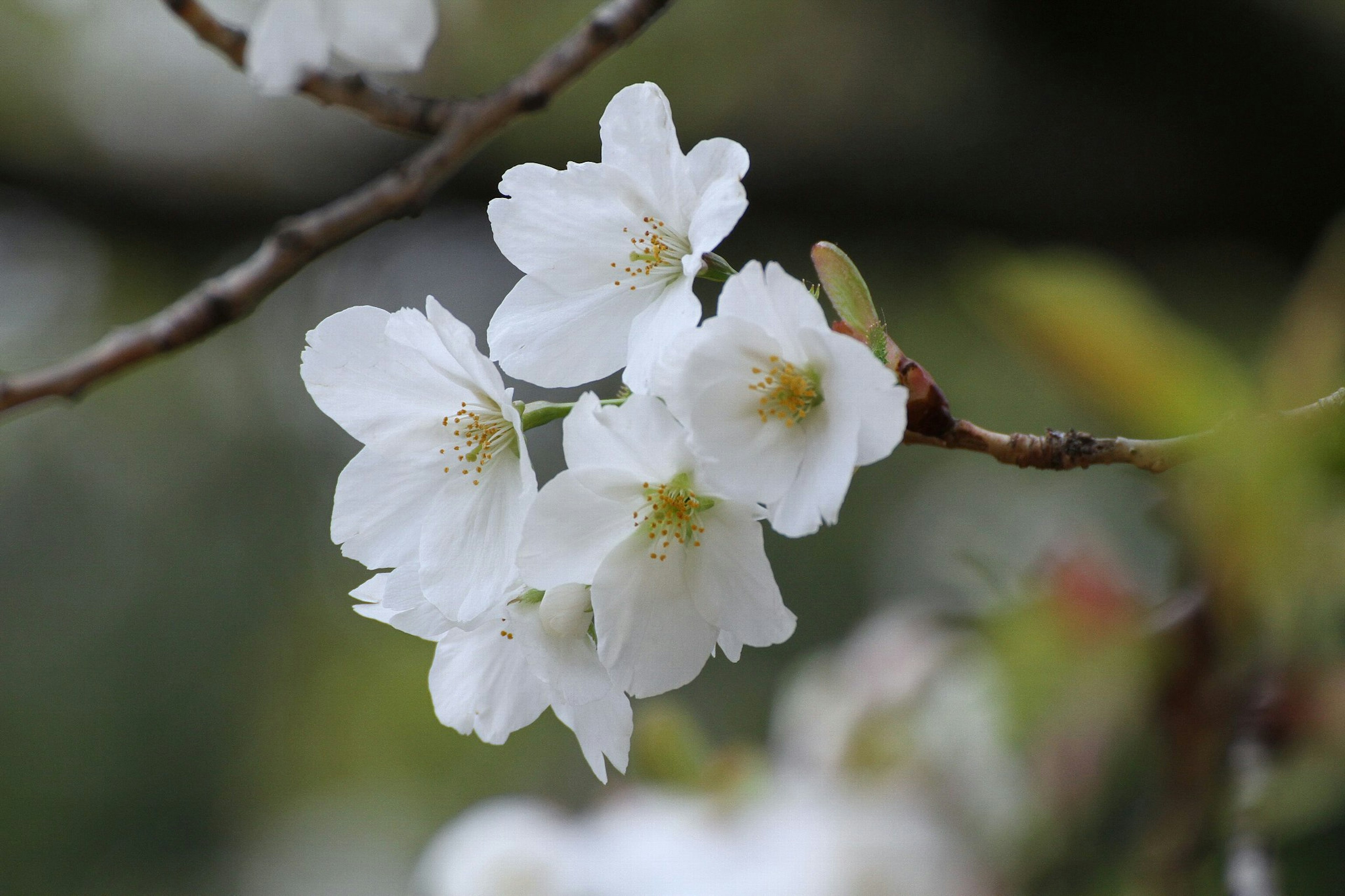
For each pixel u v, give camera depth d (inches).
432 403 29.0
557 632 28.5
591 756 28.7
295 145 49.4
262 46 30.9
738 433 28.1
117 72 49.8
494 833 34.0
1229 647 28.6
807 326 27.8
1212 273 50.0
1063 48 46.6
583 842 33.9
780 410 28.1
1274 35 44.4
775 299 28.0
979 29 47.9
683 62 50.6
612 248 28.8
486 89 50.3
